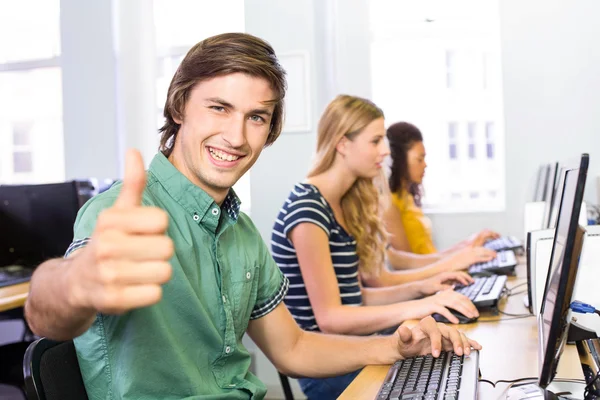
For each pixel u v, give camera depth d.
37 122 4.36
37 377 1.02
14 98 4.39
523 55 3.68
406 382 1.17
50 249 3.07
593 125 3.62
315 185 2.17
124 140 4.07
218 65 1.17
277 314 1.46
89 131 4.12
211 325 1.21
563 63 3.64
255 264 1.38
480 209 3.85
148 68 4.05
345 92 3.87
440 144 3.97
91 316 0.85
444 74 3.96
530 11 3.66
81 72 4.11
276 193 3.76
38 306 0.83
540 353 1.08
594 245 1.43
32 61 4.33
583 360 1.22
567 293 0.92
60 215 3.06
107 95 4.09
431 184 3.99
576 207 0.87
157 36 4.13
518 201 3.71
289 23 3.76
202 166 1.21
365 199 2.27
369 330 1.86
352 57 3.86
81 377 1.12
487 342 1.53
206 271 1.24
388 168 3.34
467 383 1.13
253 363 3.75
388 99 4.01
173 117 1.25
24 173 4.41
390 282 2.62
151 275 0.64
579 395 1.08
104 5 4.07
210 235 1.25
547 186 2.58
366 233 2.27
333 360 1.45
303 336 1.50
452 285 2.25
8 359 2.60
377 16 3.99
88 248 0.66
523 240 3.50
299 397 3.69
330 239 2.13
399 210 3.34
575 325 1.16
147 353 1.11
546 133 3.67
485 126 3.93
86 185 3.12
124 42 4.04
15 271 2.97
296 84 3.73
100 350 1.09
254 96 1.18
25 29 4.34
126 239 0.64
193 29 4.09
